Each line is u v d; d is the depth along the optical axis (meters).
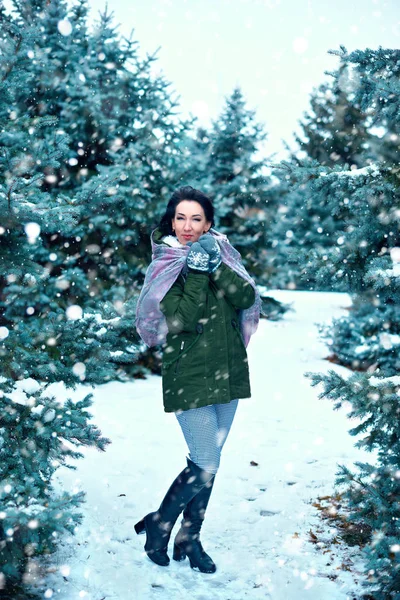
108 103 8.67
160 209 8.41
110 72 8.69
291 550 3.34
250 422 6.06
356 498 2.92
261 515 3.85
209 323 3.07
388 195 3.32
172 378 3.07
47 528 2.42
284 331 12.65
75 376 3.17
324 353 10.14
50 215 3.21
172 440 5.30
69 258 6.94
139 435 5.38
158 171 8.73
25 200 3.12
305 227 14.18
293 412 6.47
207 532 3.59
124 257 8.32
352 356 9.21
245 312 3.34
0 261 3.35
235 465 4.75
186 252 3.14
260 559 3.25
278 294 18.91
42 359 3.12
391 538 2.56
